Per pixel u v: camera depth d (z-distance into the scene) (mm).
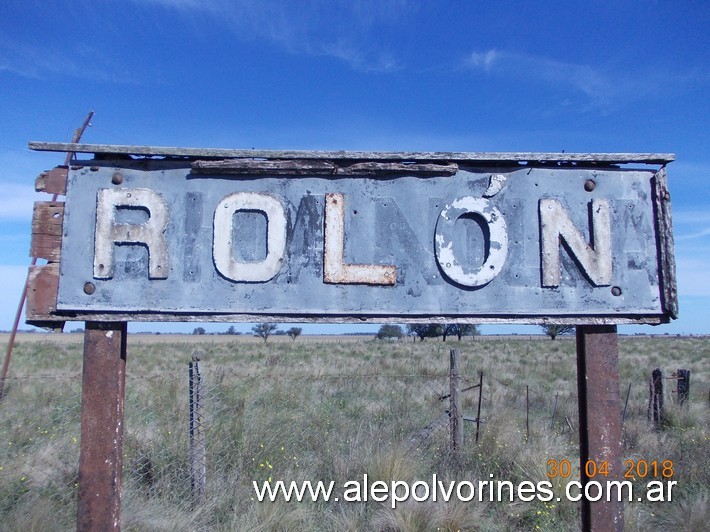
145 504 5434
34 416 8398
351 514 5543
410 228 3305
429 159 3295
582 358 3316
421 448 7520
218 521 5398
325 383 11953
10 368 19344
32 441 7258
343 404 10445
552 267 3283
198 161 3227
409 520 5359
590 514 3113
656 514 5930
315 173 3307
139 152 3162
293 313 3213
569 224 3326
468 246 3311
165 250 3188
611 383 3246
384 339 57594
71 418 8539
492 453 7375
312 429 7984
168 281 3180
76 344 43938
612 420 3205
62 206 3213
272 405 9172
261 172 3283
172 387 10219
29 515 4941
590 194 3379
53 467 6312
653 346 41562
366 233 3293
